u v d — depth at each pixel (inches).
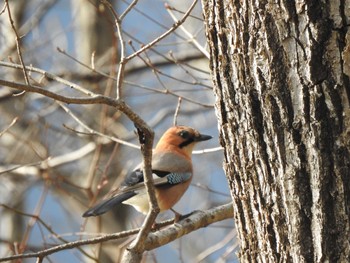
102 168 684.7
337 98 270.4
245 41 289.4
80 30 754.2
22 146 717.3
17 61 676.7
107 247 684.1
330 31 272.1
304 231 274.4
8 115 738.8
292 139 277.0
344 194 268.5
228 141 303.4
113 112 730.2
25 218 802.8
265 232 287.7
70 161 679.1
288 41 277.7
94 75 686.5
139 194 438.6
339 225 268.5
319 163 271.3
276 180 282.8
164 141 513.7
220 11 300.7
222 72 301.0
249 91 288.2
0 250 733.9
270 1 281.4
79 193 714.8
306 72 273.7
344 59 270.4
